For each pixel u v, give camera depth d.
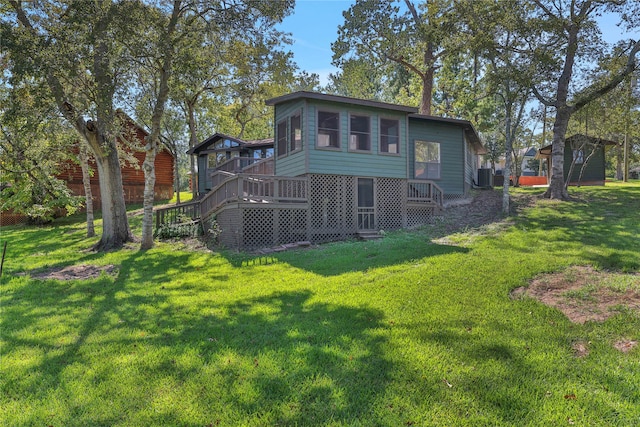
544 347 3.60
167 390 3.13
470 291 5.30
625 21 12.84
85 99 10.30
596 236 8.48
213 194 12.75
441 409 2.74
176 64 10.20
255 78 17.45
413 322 4.34
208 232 12.62
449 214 13.86
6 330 4.73
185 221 13.98
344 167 12.16
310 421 2.66
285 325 4.51
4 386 3.29
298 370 3.36
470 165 19.83
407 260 7.51
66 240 13.89
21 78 8.62
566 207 12.40
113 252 10.91
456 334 3.96
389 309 4.82
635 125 16.56
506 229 10.32
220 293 6.16
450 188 16.42
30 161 14.59
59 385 3.27
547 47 12.53
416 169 15.55
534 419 2.60
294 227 11.37
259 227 10.88
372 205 12.72
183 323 4.77
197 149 24.39
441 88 24.52
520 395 2.88
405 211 13.18
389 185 13.09
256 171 19.17
